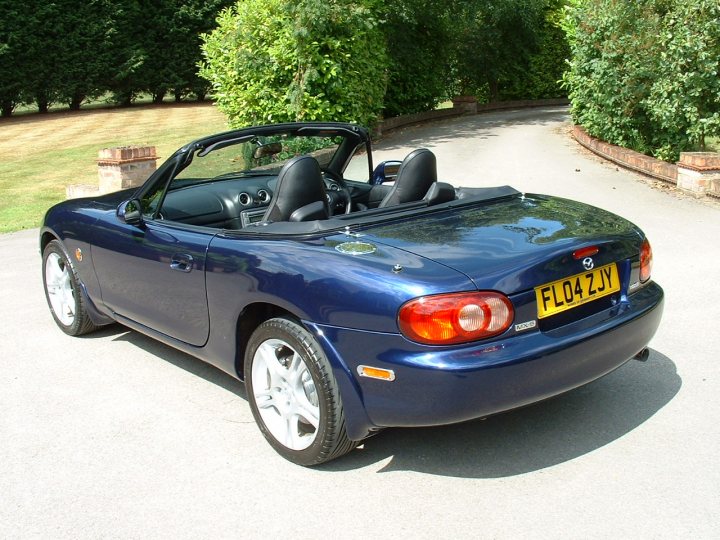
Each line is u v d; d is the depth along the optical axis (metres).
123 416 4.10
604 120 13.33
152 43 29.80
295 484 3.33
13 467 3.58
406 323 2.98
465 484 3.25
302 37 13.85
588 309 3.41
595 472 3.30
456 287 2.99
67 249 5.20
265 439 3.78
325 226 3.61
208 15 30.61
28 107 30.75
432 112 23.73
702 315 5.25
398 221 3.77
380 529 2.95
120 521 3.09
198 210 4.57
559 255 3.28
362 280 3.13
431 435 3.72
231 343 3.84
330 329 3.21
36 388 4.52
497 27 28.50
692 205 9.17
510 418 3.86
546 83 31.19
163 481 3.40
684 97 10.88
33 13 26.59
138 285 4.50
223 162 4.54
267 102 14.41
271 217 3.95
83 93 28.77
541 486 3.21
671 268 6.45
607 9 12.59
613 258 3.53
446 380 2.93
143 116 25.89
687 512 2.96
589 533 2.86
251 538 2.94
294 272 3.36
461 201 4.08
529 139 17.53
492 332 3.02
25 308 6.21
